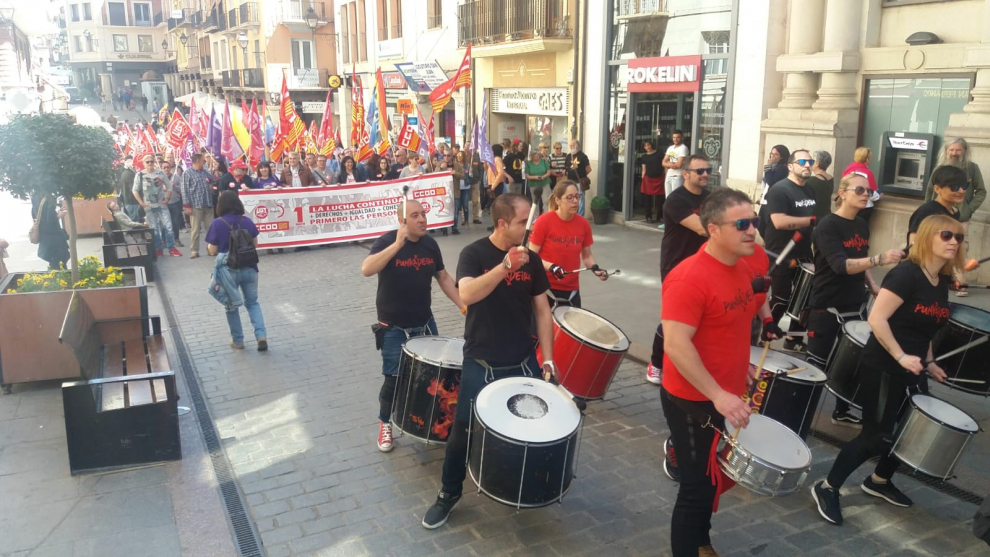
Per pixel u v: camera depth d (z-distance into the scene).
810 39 11.19
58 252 10.05
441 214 14.65
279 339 8.17
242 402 6.33
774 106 12.01
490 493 3.77
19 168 6.76
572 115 16.52
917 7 10.10
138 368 6.05
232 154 18.72
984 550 4.01
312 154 16.98
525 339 4.26
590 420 5.79
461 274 4.15
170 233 13.66
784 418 4.45
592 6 15.66
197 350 7.82
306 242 13.75
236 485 4.87
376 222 14.26
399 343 5.16
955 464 4.00
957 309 4.95
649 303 9.17
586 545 4.11
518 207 4.11
